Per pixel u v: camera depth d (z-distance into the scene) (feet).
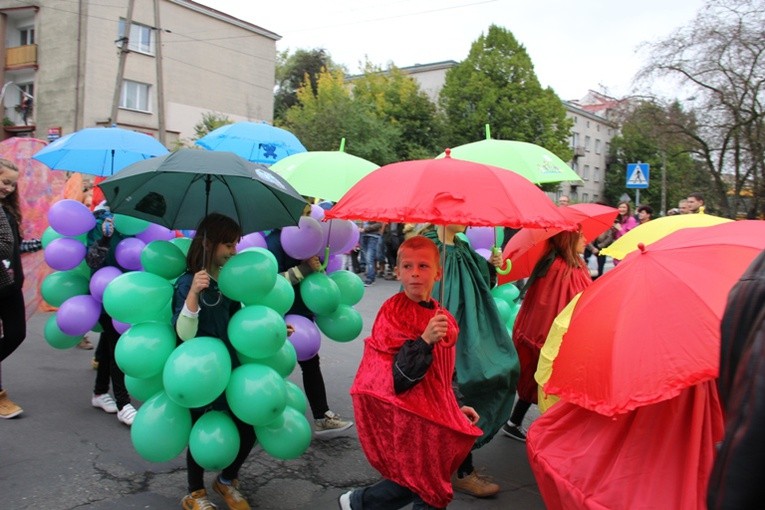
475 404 11.71
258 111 102.12
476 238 15.34
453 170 8.36
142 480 12.19
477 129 105.29
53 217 14.43
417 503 8.79
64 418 15.26
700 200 25.03
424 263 8.91
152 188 11.28
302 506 11.44
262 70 102.01
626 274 8.52
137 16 83.05
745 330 4.51
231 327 10.08
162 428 9.89
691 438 7.90
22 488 11.66
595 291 8.82
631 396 7.59
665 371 7.44
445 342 8.82
